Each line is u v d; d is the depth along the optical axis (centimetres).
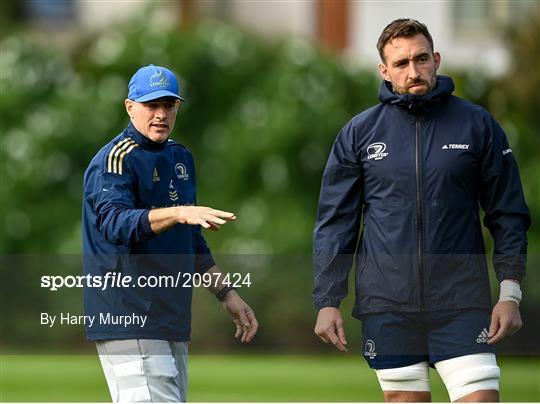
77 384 3219
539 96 6066
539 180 5647
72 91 6369
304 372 3291
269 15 7331
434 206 1488
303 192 6059
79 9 7481
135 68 6303
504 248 1512
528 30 6312
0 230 6153
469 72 6109
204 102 6219
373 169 1512
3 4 7181
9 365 3425
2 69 6419
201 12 7038
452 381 1502
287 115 6047
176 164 1586
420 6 7031
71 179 6288
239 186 6072
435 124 1504
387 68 1523
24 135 6288
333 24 7188
